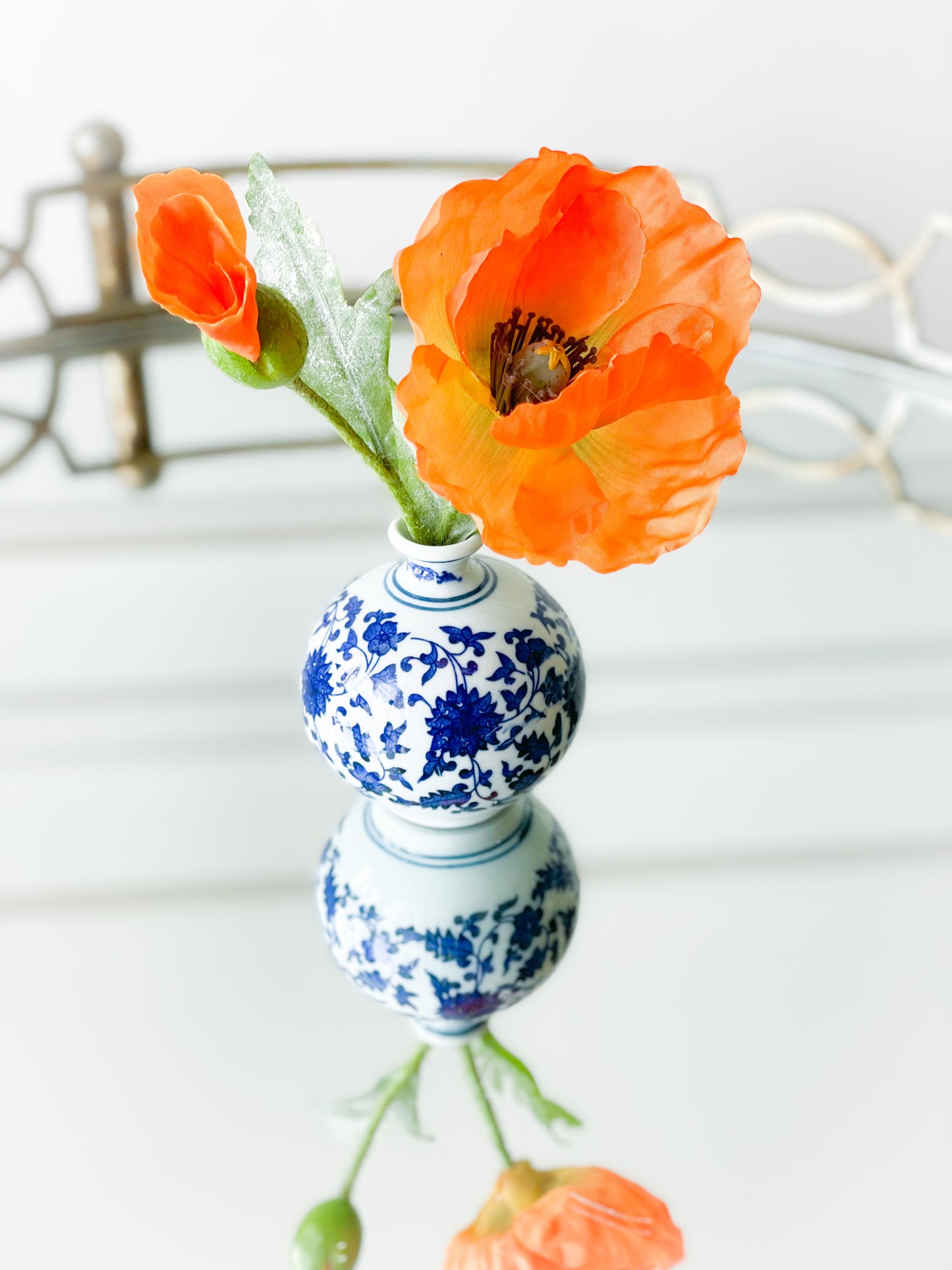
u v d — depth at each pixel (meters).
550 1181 0.42
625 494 0.38
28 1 1.00
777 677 0.59
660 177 0.37
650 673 0.59
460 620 0.43
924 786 0.54
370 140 1.08
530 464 0.36
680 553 0.66
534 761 0.44
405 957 0.46
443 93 1.06
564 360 0.37
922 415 0.74
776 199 1.10
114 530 0.65
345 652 0.44
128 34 1.02
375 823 0.49
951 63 1.03
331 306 0.40
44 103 1.04
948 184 1.08
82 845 0.51
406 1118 0.44
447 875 0.47
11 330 1.11
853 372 0.78
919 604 0.63
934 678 0.59
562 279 0.37
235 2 1.02
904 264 0.78
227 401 0.73
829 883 0.50
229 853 0.51
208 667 0.59
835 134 1.06
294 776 0.54
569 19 1.03
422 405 0.35
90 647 0.59
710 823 0.53
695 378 0.36
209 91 1.05
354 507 0.67
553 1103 0.44
